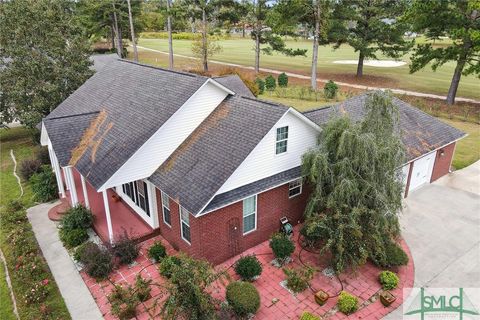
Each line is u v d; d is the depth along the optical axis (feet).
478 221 54.39
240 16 158.20
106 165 45.16
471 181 67.41
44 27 84.89
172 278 32.48
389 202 40.32
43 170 68.39
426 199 60.80
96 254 43.21
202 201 39.19
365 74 160.76
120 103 56.44
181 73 53.42
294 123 45.55
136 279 40.65
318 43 134.62
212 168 42.27
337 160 40.55
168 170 45.70
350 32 142.72
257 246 48.24
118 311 36.47
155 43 265.54
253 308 36.06
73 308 38.83
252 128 43.98
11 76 81.92
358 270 43.62
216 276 34.04
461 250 47.65
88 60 92.89
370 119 42.04
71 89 87.66
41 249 48.78
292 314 37.55
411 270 43.91
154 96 52.01
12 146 90.17
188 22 184.96
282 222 49.55
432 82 146.92
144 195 50.06
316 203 41.86
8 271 45.01
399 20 116.37
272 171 45.96
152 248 45.44
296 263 44.88
